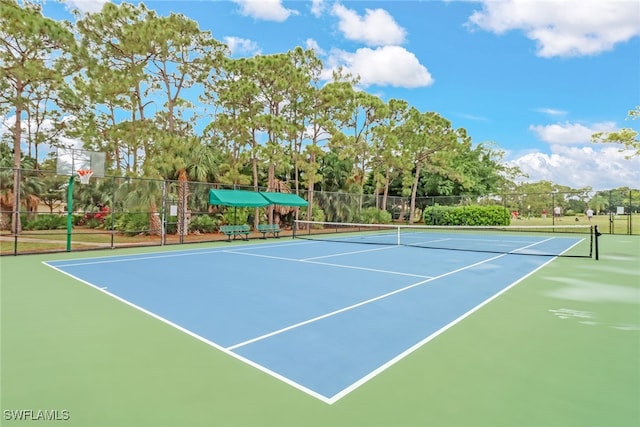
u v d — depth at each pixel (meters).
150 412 2.78
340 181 31.52
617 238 21.11
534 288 7.52
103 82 18.66
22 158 25.88
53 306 5.80
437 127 32.09
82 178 13.26
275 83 22.03
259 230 18.97
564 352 4.05
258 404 2.91
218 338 4.44
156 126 21.09
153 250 13.66
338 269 9.70
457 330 4.81
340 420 2.68
